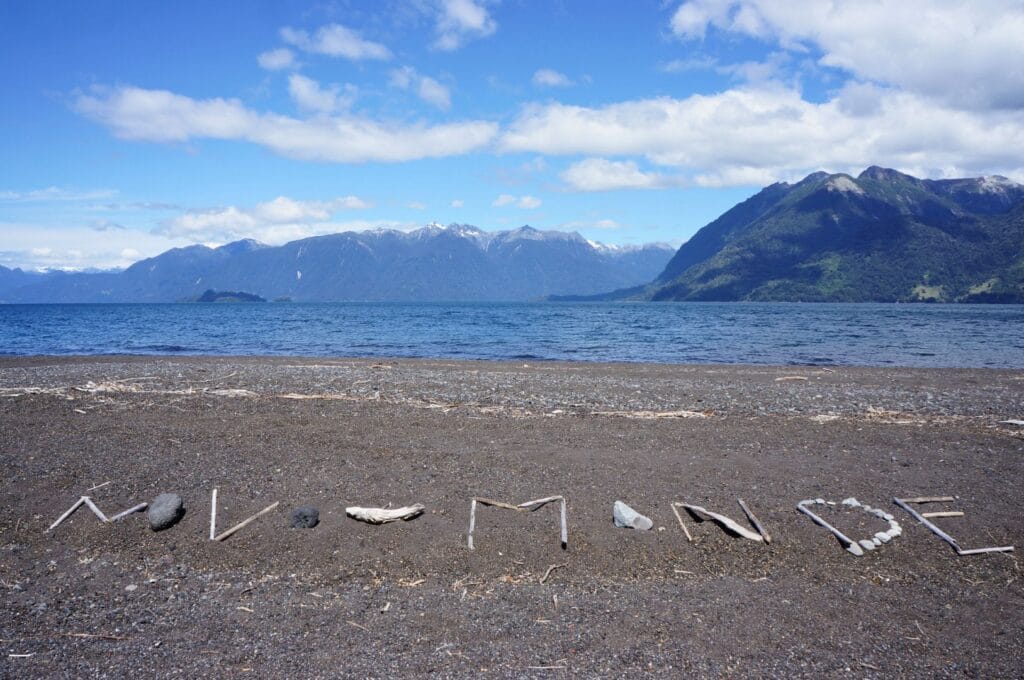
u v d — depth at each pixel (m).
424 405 17.44
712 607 7.50
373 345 48.44
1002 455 12.40
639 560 8.77
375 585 8.02
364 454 12.05
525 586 8.00
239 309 174.38
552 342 51.28
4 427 14.19
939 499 10.17
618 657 6.48
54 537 9.32
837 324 81.62
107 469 11.25
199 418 15.26
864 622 7.24
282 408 16.73
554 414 16.27
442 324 81.62
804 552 9.01
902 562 8.75
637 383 22.34
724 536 9.39
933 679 6.19
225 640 6.80
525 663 6.36
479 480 10.76
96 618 7.25
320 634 6.92
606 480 10.80
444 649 6.61
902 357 38.88
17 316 114.56
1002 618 7.35
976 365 34.53
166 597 7.73
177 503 9.67
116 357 37.06
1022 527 9.47
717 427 14.65
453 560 8.70
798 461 11.88
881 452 12.54
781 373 27.75
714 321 90.69
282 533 9.34
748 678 6.15
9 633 6.93
